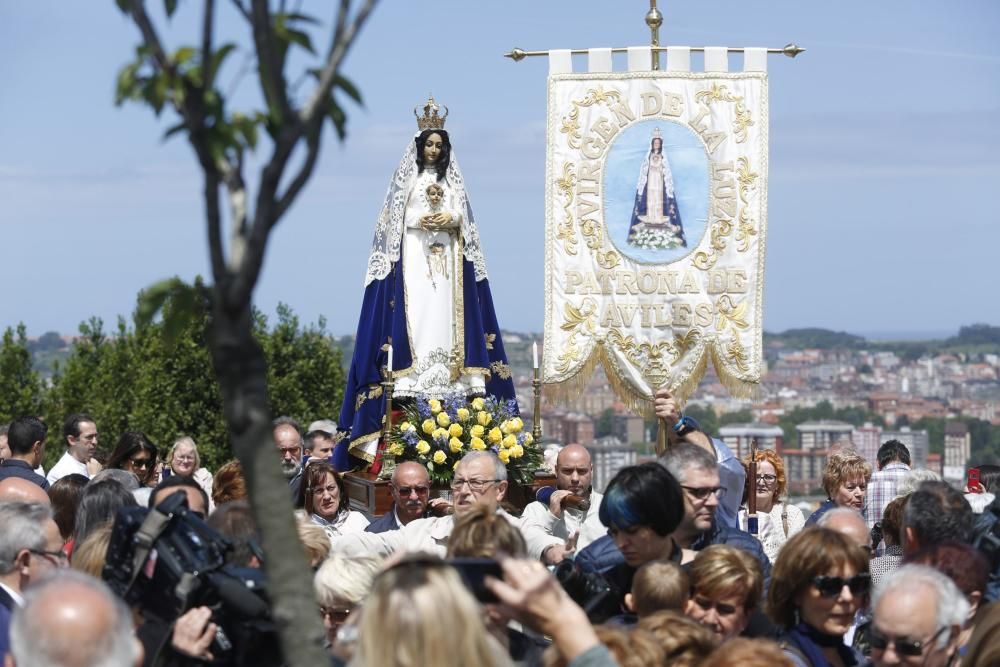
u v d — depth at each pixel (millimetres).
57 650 4676
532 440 14648
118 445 13297
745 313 15062
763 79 15008
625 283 15125
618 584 7324
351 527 11773
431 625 4262
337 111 4012
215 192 3871
